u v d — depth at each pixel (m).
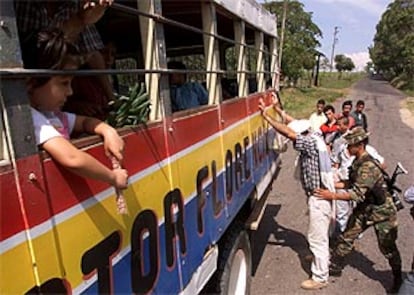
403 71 63.88
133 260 1.98
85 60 2.04
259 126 5.31
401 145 14.69
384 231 4.92
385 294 5.03
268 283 5.34
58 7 1.92
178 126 2.57
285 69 41.84
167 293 2.33
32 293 1.35
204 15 3.35
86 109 2.11
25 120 1.36
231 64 4.71
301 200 8.59
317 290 5.13
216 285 3.64
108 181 1.65
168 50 5.46
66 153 1.46
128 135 1.98
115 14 3.21
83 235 1.61
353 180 5.04
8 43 1.33
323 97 37.59
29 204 1.36
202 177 2.98
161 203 2.28
